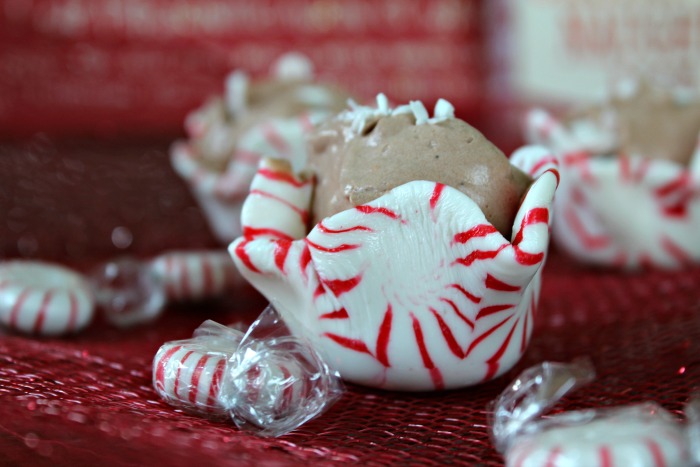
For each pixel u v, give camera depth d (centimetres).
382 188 33
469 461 31
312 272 34
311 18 67
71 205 55
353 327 34
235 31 66
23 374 35
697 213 43
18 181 56
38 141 59
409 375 34
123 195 56
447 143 34
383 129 34
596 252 45
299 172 36
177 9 64
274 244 34
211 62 66
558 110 64
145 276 41
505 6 68
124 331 41
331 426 33
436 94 69
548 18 65
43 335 40
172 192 56
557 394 32
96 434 31
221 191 47
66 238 52
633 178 43
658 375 35
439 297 33
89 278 43
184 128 63
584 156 44
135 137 62
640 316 40
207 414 33
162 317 42
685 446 29
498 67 69
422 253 33
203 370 33
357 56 68
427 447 32
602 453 28
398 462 31
